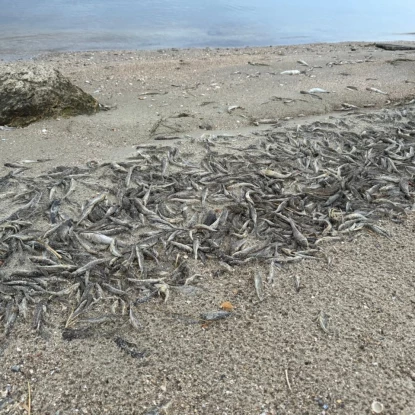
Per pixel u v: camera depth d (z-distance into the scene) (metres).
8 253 1.11
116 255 1.11
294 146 1.66
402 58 2.88
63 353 0.89
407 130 1.80
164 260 1.12
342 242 1.20
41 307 0.98
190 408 0.80
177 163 1.52
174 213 1.28
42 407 0.80
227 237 1.20
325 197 1.36
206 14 5.09
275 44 3.97
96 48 3.60
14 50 3.41
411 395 0.81
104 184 1.40
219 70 2.62
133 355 0.89
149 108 2.04
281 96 2.17
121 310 0.98
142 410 0.79
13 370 0.86
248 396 0.81
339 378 0.84
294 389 0.82
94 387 0.83
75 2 5.32
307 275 1.09
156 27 4.41
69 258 1.10
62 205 1.29
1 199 1.33
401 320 0.96
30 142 1.70
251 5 5.79
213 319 0.96
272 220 1.26
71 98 1.93
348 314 0.97
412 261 1.13
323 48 3.63
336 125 1.85
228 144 1.68
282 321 0.96
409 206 1.34
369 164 1.54
